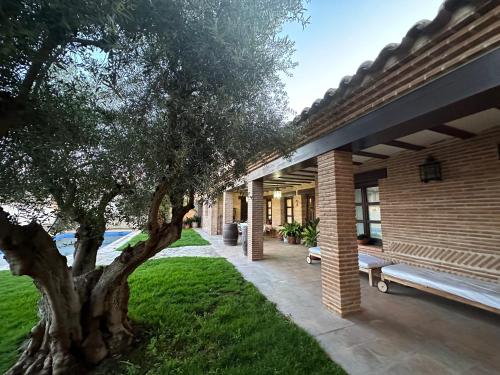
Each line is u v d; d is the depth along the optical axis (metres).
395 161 4.98
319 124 3.64
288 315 3.29
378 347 2.53
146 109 1.91
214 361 2.31
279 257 7.38
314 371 2.15
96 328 2.40
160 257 7.29
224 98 1.85
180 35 1.54
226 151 2.20
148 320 3.10
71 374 2.14
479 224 3.56
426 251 4.31
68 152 1.67
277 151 3.09
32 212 1.86
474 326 2.94
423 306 3.59
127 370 2.22
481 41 1.77
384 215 5.18
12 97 1.25
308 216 10.52
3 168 1.48
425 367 2.20
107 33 1.34
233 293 4.22
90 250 2.88
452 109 2.09
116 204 2.38
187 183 2.06
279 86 2.54
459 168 3.84
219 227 13.66
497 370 2.15
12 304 3.76
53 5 1.00
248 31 1.61
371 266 4.54
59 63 1.41
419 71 2.19
